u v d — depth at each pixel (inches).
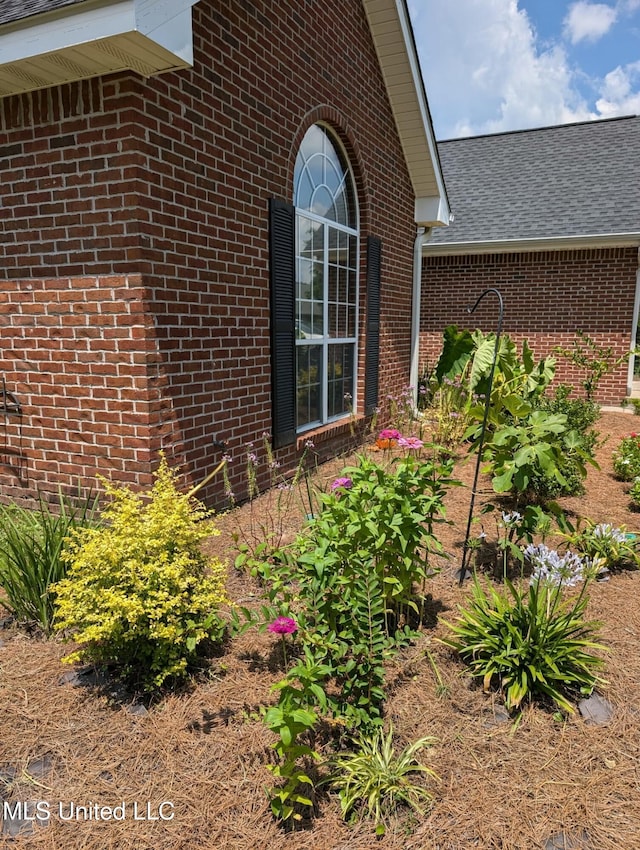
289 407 210.7
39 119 140.3
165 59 122.9
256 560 124.2
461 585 132.8
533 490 195.0
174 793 74.1
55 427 155.9
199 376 161.6
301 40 202.8
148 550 95.5
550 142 506.3
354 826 69.7
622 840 68.0
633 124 483.5
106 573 91.4
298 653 104.3
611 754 82.1
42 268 148.0
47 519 130.9
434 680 98.1
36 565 110.3
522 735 85.9
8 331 156.9
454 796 74.1
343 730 84.4
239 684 96.0
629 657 105.5
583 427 259.0
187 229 151.6
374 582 90.0
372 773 74.0
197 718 87.8
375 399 295.4
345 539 94.7
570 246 398.0
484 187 482.0
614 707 92.0
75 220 141.3
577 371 421.7
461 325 453.4
